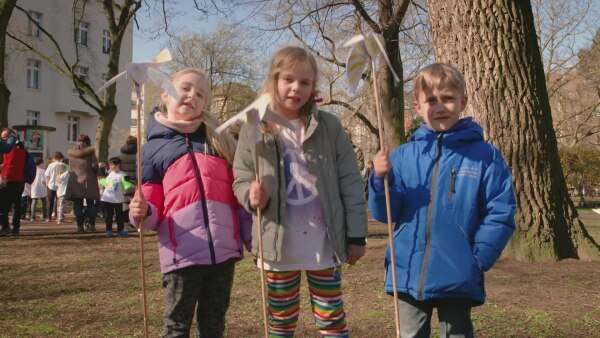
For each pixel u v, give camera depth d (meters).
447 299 2.60
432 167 2.67
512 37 6.24
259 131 2.75
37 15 33.78
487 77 6.25
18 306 4.42
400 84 16.64
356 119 23.16
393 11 14.03
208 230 2.83
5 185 9.70
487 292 4.81
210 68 33.59
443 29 6.52
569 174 30.70
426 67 2.77
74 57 35.47
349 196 2.81
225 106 35.28
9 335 3.65
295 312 2.81
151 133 3.01
